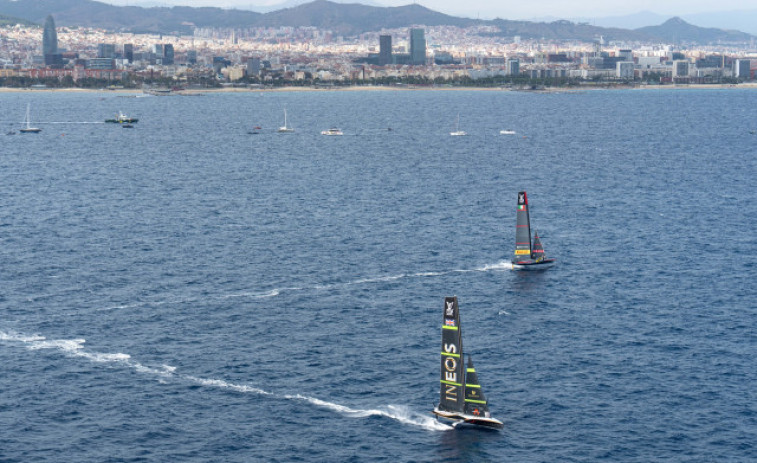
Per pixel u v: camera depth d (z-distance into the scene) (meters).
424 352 156.75
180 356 155.25
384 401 138.12
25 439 126.44
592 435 128.12
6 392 140.50
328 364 151.50
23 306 181.88
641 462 121.38
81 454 122.88
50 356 155.00
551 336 164.50
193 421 132.12
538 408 135.88
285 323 172.00
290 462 121.56
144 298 187.88
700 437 127.31
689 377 146.00
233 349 158.38
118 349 158.38
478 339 163.12
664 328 168.25
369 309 180.38
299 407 136.38
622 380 145.12
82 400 138.25
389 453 123.81
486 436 128.00
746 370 148.38
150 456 122.62
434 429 130.00
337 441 126.75
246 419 132.75
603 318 174.38
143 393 140.75
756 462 121.06
